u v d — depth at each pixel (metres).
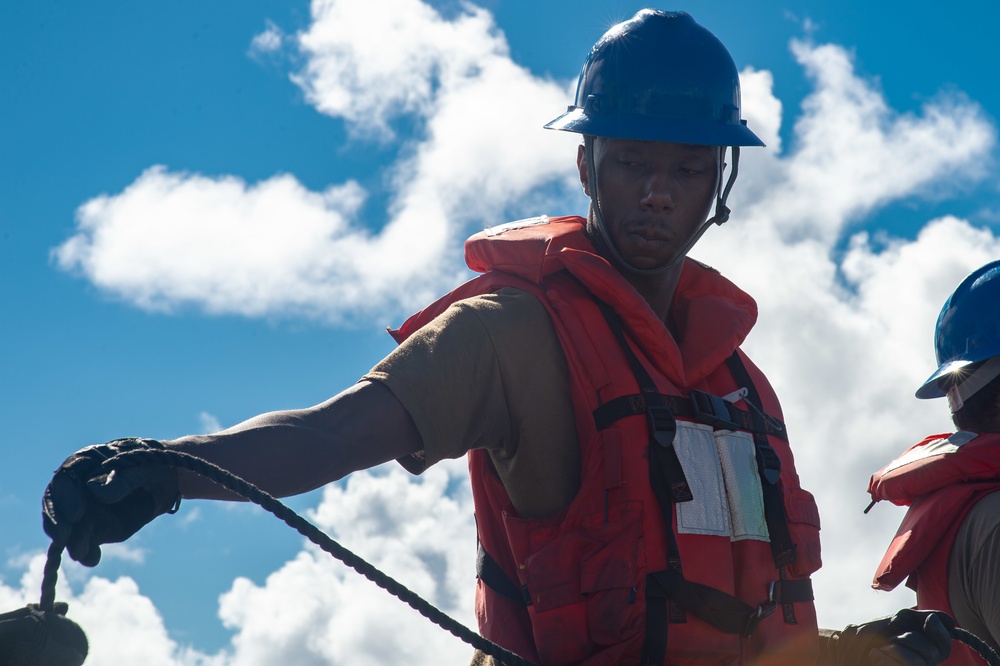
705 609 2.30
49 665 1.67
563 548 2.29
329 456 2.05
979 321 3.57
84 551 1.70
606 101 2.62
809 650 2.49
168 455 1.77
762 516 2.48
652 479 2.33
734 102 2.69
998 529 3.15
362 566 1.94
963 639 2.68
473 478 2.56
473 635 2.08
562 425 2.39
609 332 2.45
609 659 2.24
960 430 3.52
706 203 2.63
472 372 2.31
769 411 2.68
